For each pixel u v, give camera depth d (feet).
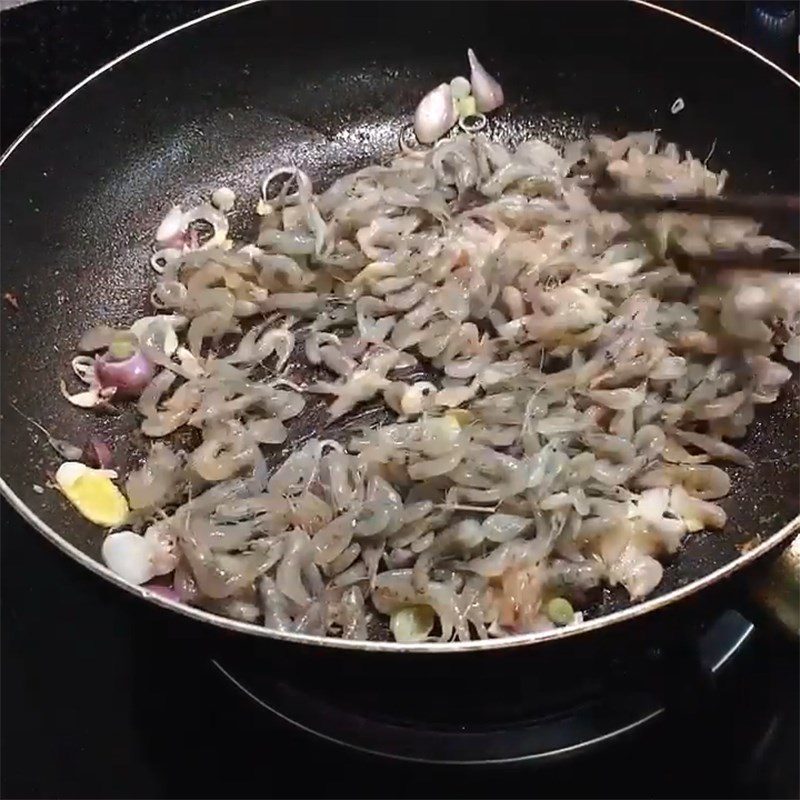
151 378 1.27
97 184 1.38
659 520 1.13
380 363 1.26
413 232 1.38
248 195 1.46
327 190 1.43
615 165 1.39
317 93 1.48
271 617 1.06
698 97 1.41
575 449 1.17
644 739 1.05
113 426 1.25
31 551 1.17
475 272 1.30
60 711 1.08
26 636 1.13
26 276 1.30
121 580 0.97
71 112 1.33
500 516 1.10
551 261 1.30
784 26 1.47
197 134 1.45
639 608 0.93
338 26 1.44
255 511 1.13
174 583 1.10
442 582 1.08
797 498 1.16
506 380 1.22
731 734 1.05
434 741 1.06
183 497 1.18
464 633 1.05
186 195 1.44
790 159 1.35
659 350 1.22
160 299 1.34
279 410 1.25
